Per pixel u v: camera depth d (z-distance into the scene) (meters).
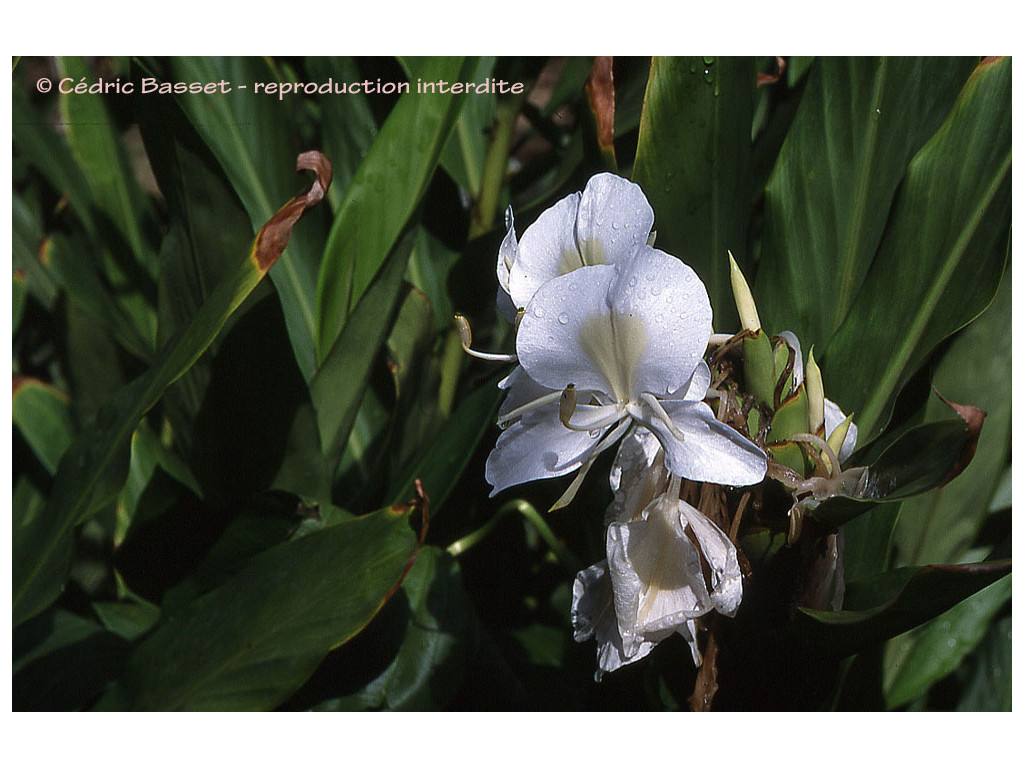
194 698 0.44
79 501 0.48
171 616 0.51
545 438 0.39
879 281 0.51
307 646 0.44
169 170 0.51
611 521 0.40
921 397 0.52
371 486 0.59
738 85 0.50
